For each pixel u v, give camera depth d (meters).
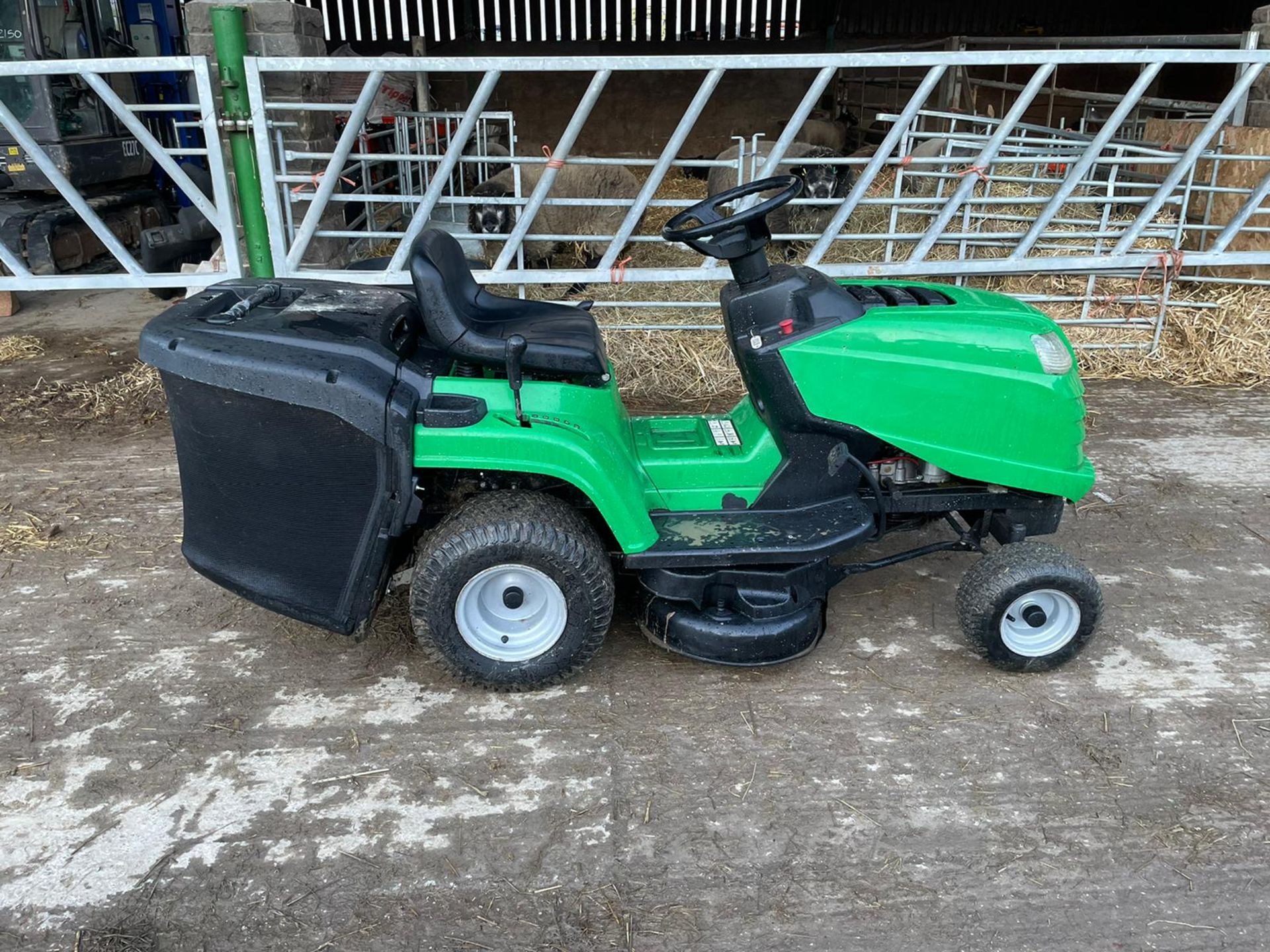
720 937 1.91
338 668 2.74
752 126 11.97
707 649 2.63
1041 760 2.41
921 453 2.64
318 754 2.39
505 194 5.70
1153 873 2.07
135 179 8.00
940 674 2.75
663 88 11.74
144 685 2.65
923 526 3.12
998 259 5.09
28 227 6.59
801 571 2.67
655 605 2.71
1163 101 6.40
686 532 2.63
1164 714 2.58
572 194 5.81
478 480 2.62
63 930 1.90
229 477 2.42
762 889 2.02
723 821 2.20
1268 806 2.26
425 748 2.42
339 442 2.30
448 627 2.47
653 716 2.55
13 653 2.78
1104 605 3.10
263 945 1.88
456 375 2.52
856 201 4.72
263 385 2.25
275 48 4.68
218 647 2.83
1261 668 2.78
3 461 4.14
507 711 2.57
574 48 12.48
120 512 3.66
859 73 11.66
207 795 2.25
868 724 2.54
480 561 2.40
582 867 2.07
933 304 2.77
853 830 2.18
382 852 2.10
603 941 1.90
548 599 2.52
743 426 2.99
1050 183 5.74
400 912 1.96
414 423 2.33
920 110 5.04
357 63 4.24
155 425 4.58
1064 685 2.70
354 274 4.69
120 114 4.39
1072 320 5.36
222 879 2.03
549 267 5.93
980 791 2.30
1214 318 5.44
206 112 4.41
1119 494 3.89
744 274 2.61
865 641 2.91
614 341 5.18
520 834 2.16
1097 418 4.71
